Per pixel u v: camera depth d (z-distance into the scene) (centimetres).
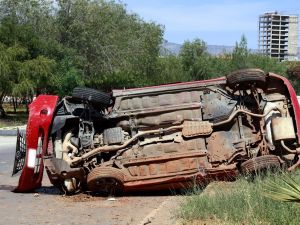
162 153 1035
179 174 1018
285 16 13438
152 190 1053
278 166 963
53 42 4338
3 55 3844
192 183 1019
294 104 1048
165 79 5966
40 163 1092
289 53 13462
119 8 5312
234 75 1057
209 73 6656
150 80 5469
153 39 5766
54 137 1075
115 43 4769
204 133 1037
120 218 855
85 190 1088
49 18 4603
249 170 961
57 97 1097
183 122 1056
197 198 796
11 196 1091
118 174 1012
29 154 1073
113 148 1039
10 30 4075
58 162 1040
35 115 1068
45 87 4225
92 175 1012
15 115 4419
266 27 13475
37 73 3938
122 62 4794
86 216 881
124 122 1067
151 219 761
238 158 1024
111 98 1100
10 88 3934
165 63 6325
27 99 4706
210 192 859
